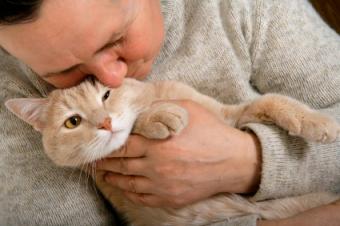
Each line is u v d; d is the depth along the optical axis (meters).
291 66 0.56
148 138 0.48
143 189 0.50
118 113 0.50
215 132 0.49
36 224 0.52
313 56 0.56
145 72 0.53
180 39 0.58
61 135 0.51
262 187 0.49
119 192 0.55
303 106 0.51
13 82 0.54
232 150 0.49
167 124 0.46
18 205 0.51
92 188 0.55
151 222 0.55
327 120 0.49
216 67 0.57
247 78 0.59
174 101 0.51
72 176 0.53
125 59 0.47
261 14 0.57
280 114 0.50
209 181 0.49
